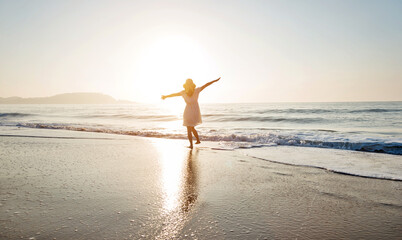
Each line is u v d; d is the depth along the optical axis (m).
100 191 2.46
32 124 12.45
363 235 1.58
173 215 1.87
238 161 4.14
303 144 6.27
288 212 1.97
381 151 5.22
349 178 3.10
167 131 9.80
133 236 1.52
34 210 1.93
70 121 17.64
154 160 4.13
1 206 2.02
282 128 12.36
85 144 5.99
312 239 1.51
